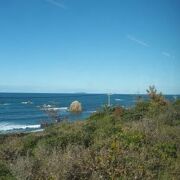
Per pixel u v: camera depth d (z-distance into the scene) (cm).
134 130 1230
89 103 12938
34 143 1345
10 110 8944
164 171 934
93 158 904
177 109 2205
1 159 1102
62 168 841
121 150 953
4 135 2034
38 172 877
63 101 13938
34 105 10844
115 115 2198
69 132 1403
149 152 1016
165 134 1252
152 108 2288
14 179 880
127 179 841
